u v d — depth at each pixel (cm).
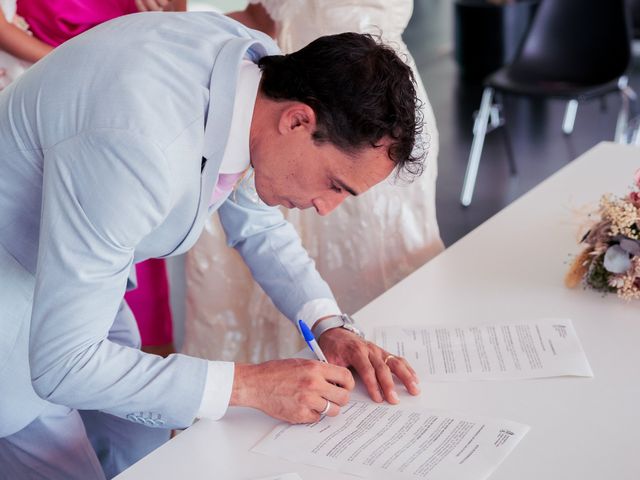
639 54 588
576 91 383
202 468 122
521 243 187
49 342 117
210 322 253
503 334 152
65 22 233
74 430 161
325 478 118
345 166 118
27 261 135
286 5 214
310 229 229
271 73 121
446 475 116
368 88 114
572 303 162
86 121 114
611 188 210
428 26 627
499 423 127
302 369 131
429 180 223
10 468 162
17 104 123
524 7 559
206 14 134
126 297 263
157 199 112
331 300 158
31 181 126
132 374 122
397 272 229
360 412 133
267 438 128
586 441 122
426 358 146
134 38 122
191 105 116
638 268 157
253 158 124
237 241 166
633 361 142
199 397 126
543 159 447
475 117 514
